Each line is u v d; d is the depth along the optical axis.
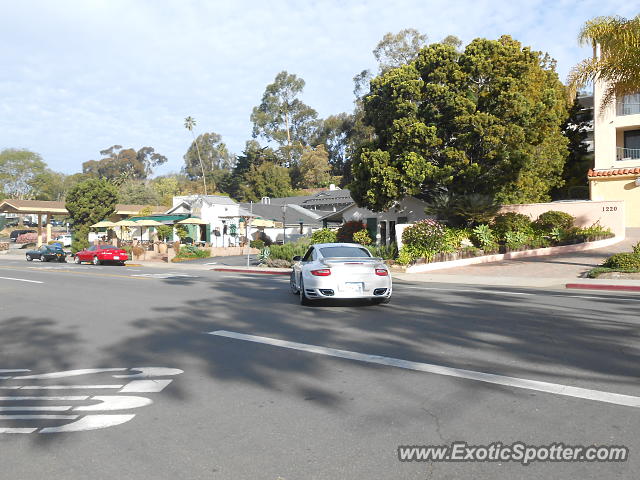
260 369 6.24
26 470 3.66
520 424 4.26
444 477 3.41
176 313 11.07
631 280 15.53
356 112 67.12
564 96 31.14
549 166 29.56
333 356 6.77
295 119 92.50
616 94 18.66
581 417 4.38
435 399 4.94
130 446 4.03
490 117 23.47
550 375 5.64
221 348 7.50
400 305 11.34
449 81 25.03
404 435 4.11
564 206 26.47
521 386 5.27
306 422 4.43
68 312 11.67
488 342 7.35
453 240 24.02
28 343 8.44
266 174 79.00
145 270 27.22
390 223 30.28
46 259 39.09
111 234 52.22
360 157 26.19
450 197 25.98
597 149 32.50
